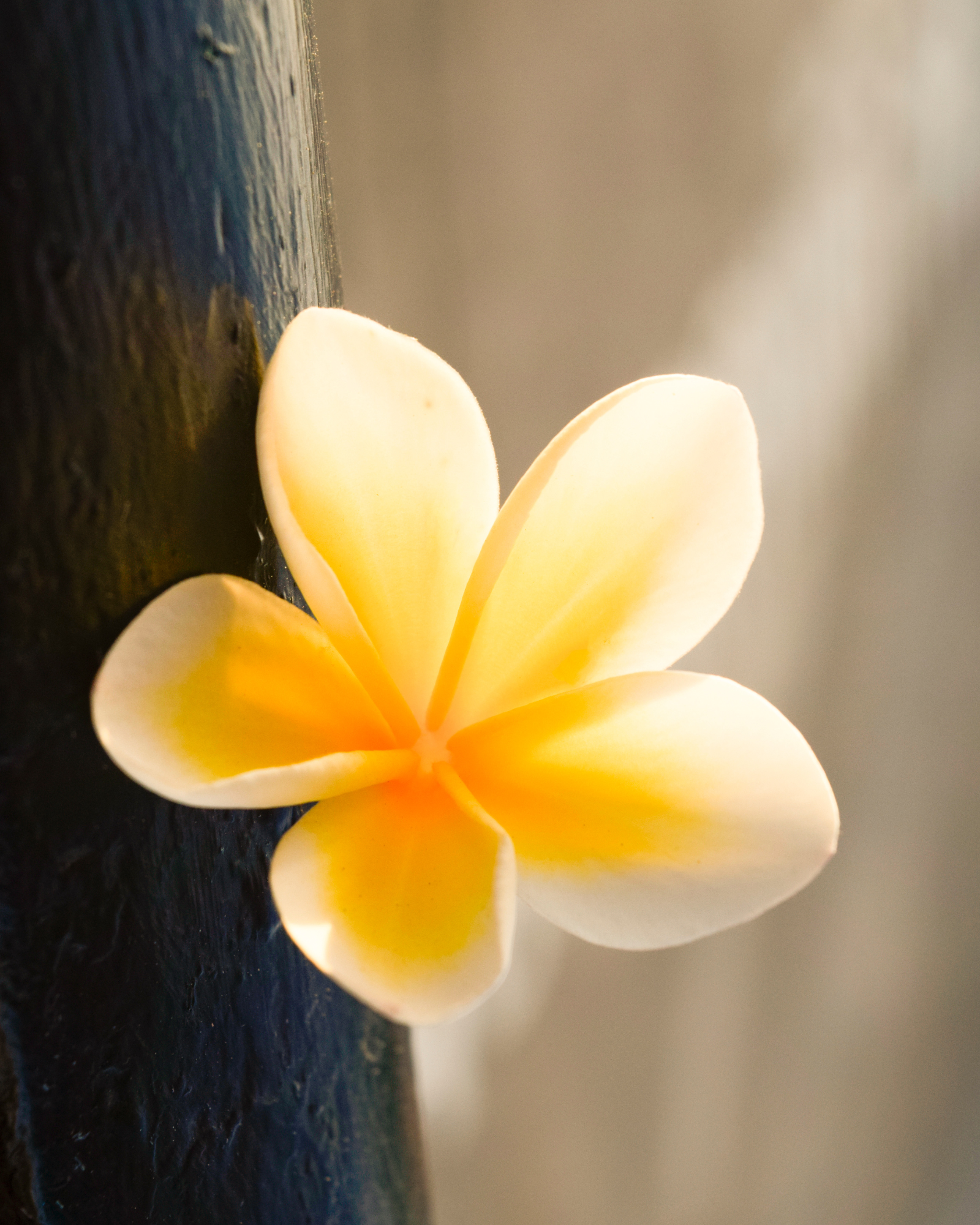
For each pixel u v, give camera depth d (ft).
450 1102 3.13
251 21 0.93
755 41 2.14
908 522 2.54
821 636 2.63
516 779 0.96
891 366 2.43
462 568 0.96
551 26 2.13
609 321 2.35
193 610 0.91
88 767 0.92
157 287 0.91
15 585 0.90
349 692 0.95
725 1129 3.16
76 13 0.88
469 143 2.22
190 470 0.93
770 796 0.94
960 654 2.64
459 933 0.91
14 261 0.88
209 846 0.97
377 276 2.27
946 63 2.19
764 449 2.45
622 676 0.96
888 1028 3.00
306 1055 1.03
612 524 0.96
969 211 2.31
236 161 0.93
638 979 3.04
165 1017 0.96
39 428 0.90
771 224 2.28
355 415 0.94
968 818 2.78
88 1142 0.95
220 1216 1.00
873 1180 3.15
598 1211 3.26
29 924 0.92
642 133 2.21
